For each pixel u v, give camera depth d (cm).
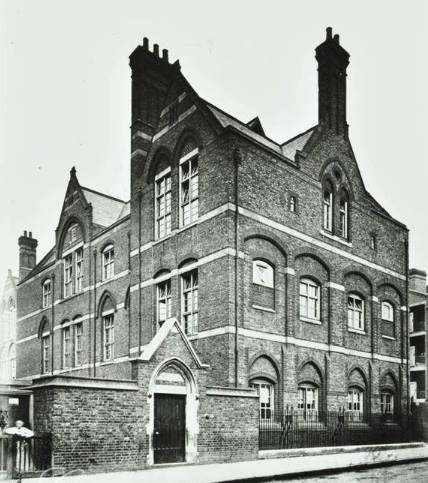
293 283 2216
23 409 2348
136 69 2738
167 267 2266
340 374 2367
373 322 2644
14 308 4047
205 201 2116
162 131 2439
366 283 2662
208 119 2172
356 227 2642
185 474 1415
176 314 2181
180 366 1650
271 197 2184
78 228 3238
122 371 2580
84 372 2902
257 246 2100
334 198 2531
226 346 1905
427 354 3509
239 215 2028
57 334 3281
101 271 2939
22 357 3744
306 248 2306
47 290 3591
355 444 2300
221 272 1978
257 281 2086
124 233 2752
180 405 1650
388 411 2686
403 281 2930
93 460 1419
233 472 1470
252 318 2016
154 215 2427
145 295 2375
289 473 1495
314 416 2223
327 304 2394
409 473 1608
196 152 2217
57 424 1370
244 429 1759
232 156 2052
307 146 2419
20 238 4209
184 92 2344
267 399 2048
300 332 2216
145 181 2498
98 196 3394
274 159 2231
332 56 2622
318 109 2570
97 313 2891
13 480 1254
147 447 1530
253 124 2617
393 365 2748
